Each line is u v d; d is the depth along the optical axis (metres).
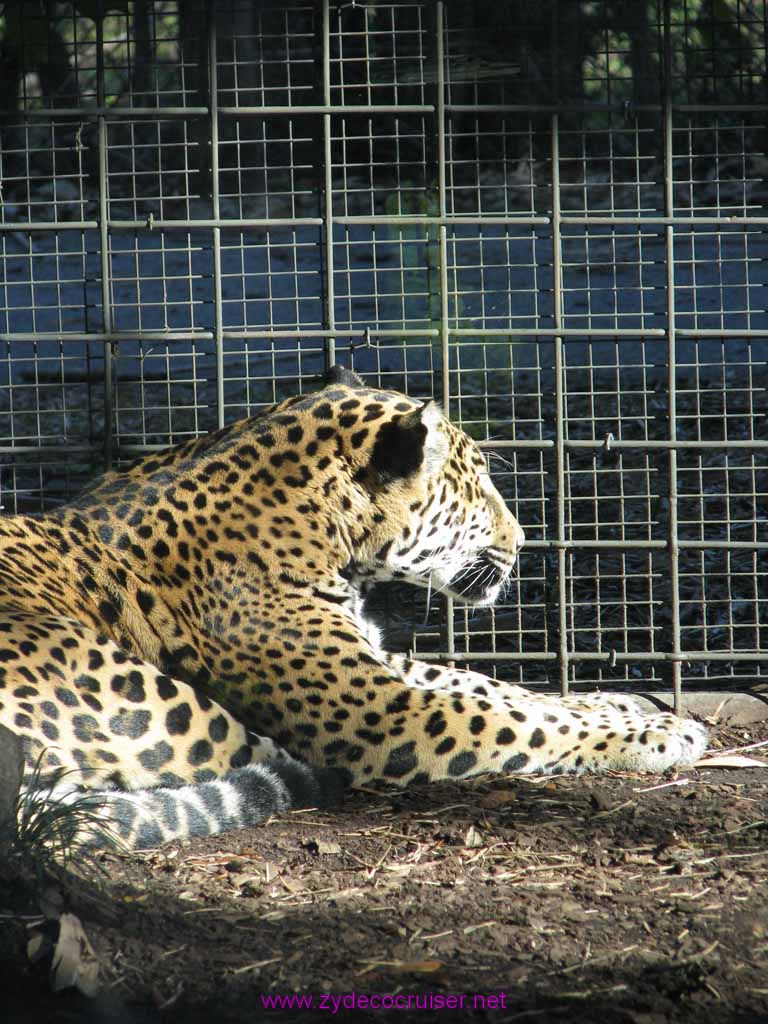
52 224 10.40
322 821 8.30
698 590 13.13
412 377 19.31
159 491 9.23
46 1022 5.66
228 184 27.81
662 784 8.93
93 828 7.46
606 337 10.49
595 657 10.53
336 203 26.94
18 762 6.76
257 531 9.12
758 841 7.91
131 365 20.59
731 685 11.18
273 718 8.84
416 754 8.71
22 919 6.31
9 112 10.29
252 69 19.77
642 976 6.19
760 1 12.10
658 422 17.27
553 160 10.34
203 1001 5.91
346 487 9.28
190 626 8.98
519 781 8.97
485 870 7.50
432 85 10.45
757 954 6.42
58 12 12.77
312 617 8.95
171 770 8.28
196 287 25.56
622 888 7.21
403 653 11.88
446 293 10.38
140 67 12.41
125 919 6.64
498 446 10.41
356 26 13.99
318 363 20.30
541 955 6.40
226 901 7.01
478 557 10.02
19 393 19.70
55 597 8.62
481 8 10.51
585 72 13.12
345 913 6.88
